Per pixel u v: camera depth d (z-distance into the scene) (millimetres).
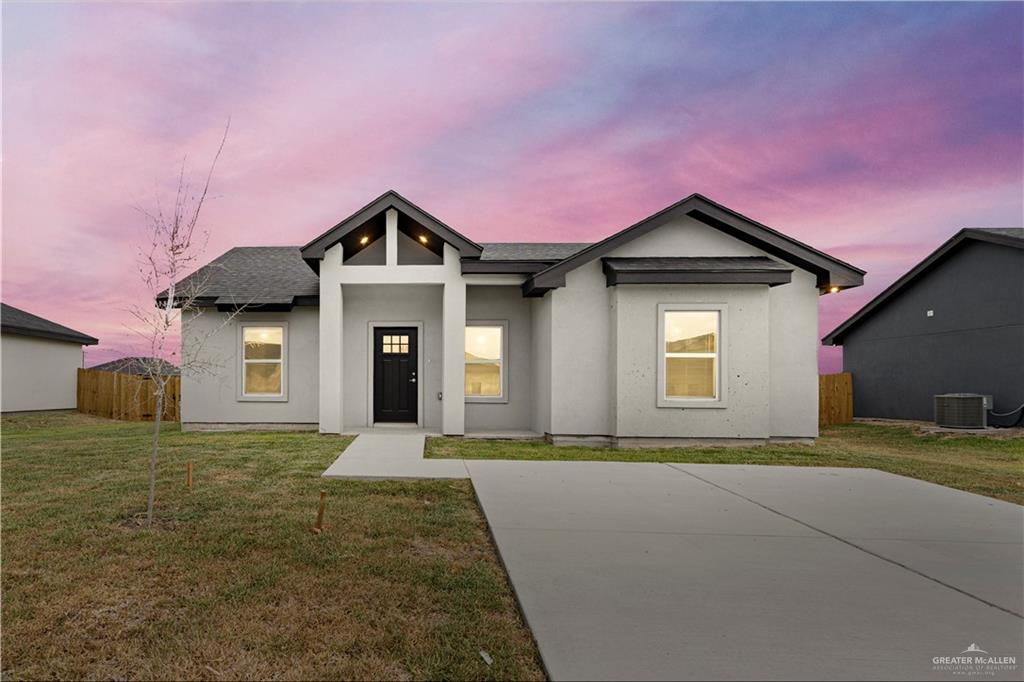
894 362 16141
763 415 9633
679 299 9688
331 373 10664
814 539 4152
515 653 2486
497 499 5348
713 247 10375
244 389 11859
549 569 3432
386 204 10422
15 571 3422
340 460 7336
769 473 6918
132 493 5492
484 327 11711
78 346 18562
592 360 10039
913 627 2660
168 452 8195
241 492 5590
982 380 13383
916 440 11336
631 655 2340
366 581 3314
